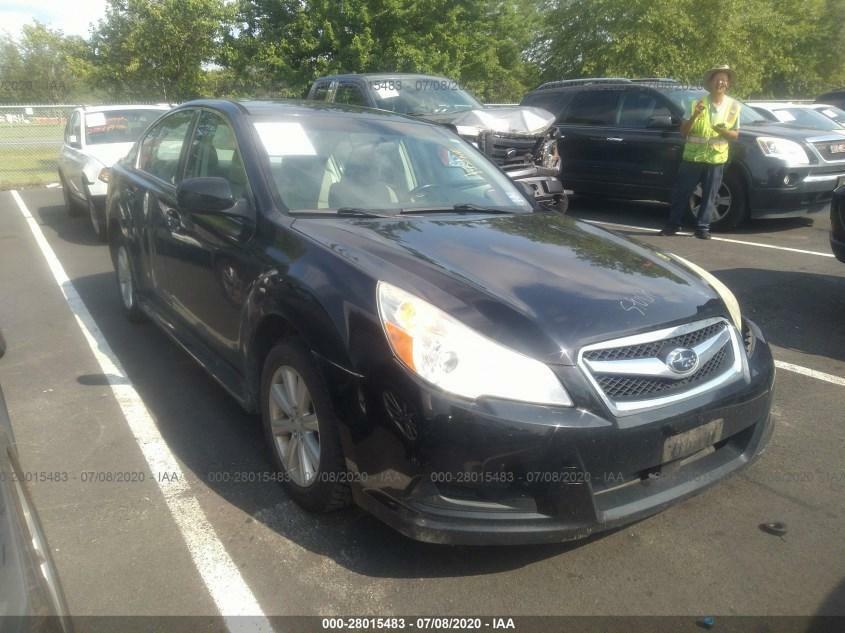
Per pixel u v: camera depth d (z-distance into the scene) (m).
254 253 3.49
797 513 3.30
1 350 5.12
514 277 3.02
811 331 5.77
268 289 3.26
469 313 2.71
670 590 2.80
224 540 3.08
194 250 4.09
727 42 26.02
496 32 24.97
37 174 16.89
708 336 3.03
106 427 4.10
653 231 9.64
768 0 33.09
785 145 8.98
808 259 7.98
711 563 2.96
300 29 22.19
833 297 6.63
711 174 8.80
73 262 8.18
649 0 25.39
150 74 23.81
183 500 3.37
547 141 9.16
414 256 3.12
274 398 3.32
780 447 3.91
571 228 3.87
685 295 3.11
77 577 2.85
